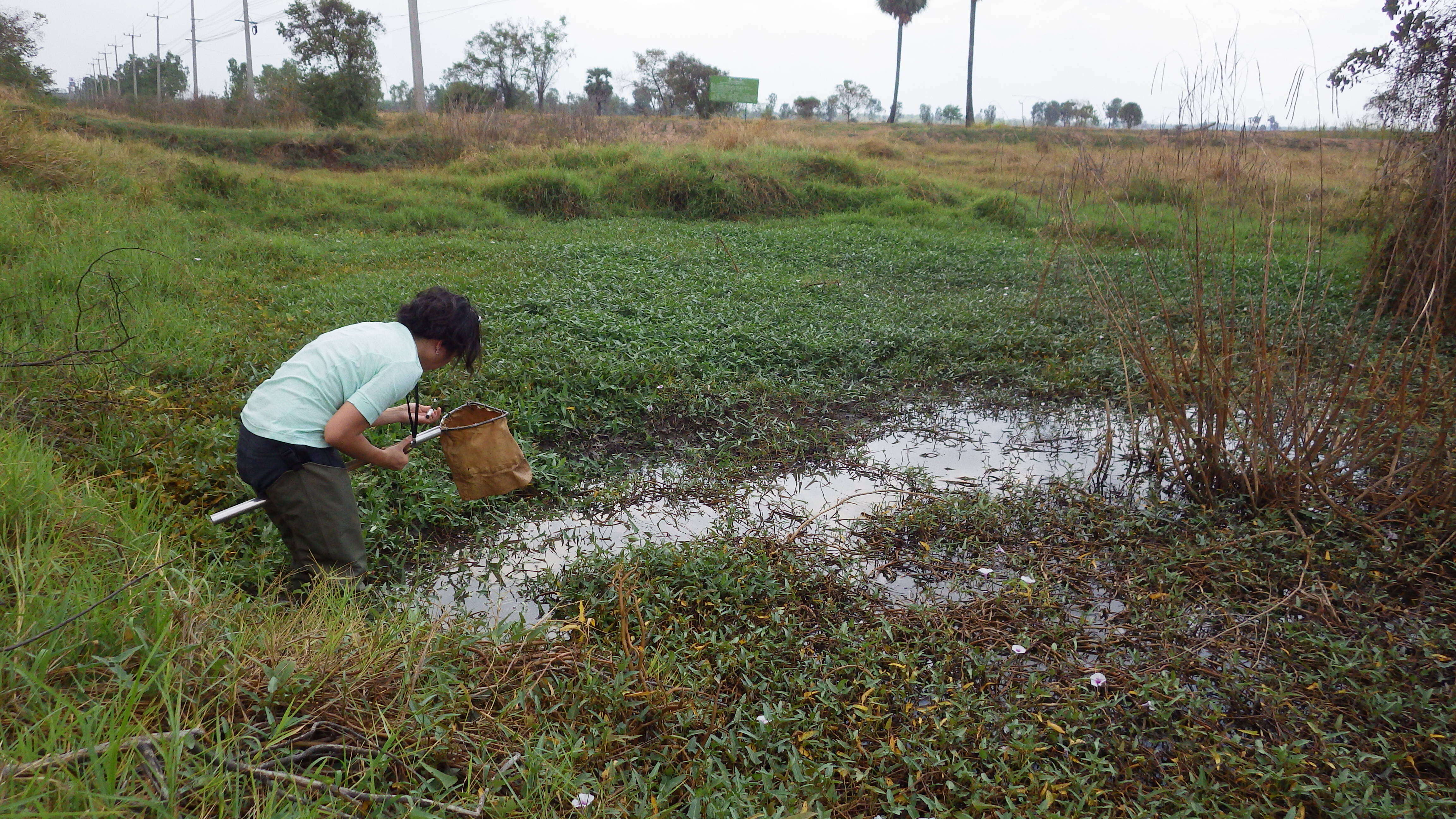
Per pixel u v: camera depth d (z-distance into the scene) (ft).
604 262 31.17
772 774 7.80
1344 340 14.48
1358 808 7.60
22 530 9.48
